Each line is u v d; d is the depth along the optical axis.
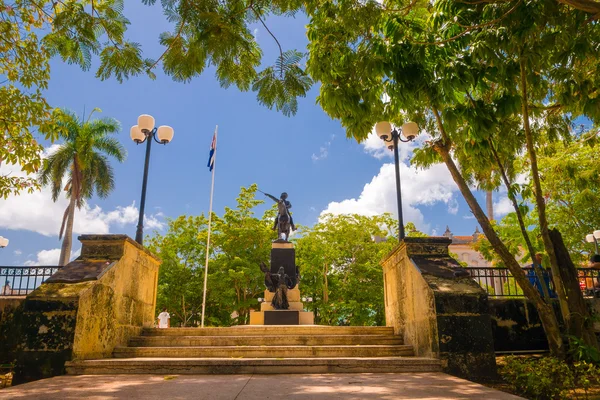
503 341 9.19
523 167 15.40
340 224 30.41
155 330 9.09
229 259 30.02
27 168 7.73
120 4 5.46
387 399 4.28
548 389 5.78
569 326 7.44
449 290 6.88
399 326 9.02
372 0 5.40
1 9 6.74
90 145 32.34
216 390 4.89
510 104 6.37
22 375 6.32
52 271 9.90
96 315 7.16
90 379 5.85
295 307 14.47
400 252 8.90
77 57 5.62
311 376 6.16
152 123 9.98
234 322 30.59
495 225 17.72
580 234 19.31
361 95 7.06
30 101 7.53
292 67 5.48
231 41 5.20
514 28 5.58
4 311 8.84
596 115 6.56
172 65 5.73
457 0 5.80
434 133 9.66
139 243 9.41
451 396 4.46
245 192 31.70
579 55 6.05
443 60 6.35
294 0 5.36
